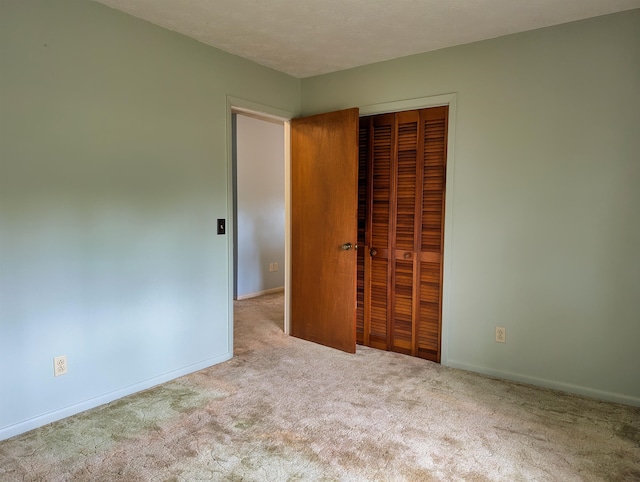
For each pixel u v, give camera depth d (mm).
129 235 2539
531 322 2730
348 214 3271
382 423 2238
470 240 2914
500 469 1852
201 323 3004
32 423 2166
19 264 2086
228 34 2717
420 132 3119
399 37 2736
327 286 3451
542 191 2641
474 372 2945
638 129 2346
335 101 3508
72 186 2264
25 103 2062
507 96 2717
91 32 2291
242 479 1780
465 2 2234
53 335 2229
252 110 3281
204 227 2982
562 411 2375
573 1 2221
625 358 2461
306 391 2631
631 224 2396
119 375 2537
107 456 1937
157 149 2652
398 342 3352
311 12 2375
